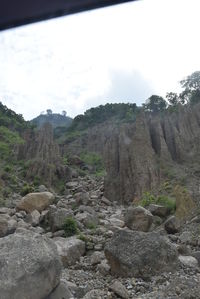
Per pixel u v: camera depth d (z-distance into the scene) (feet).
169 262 41.01
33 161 179.32
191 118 169.07
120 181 136.26
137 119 159.22
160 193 108.58
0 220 69.97
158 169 132.26
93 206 112.47
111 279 40.63
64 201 113.09
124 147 144.97
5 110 358.23
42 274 31.40
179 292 33.50
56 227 70.28
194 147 147.84
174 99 335.26
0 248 32.37
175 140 150.61
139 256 40.42
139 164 134.10
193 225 64.39
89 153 276.00
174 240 58.03
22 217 87.25
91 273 44.55
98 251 52.42
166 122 163.22
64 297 33.17
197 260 45.70
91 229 71.92
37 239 34.14
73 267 47.44
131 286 37.32
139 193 125.80
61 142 324.80
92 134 311.68
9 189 137.69
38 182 163.53
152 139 154.20
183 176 118.42
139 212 67.67
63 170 179.01
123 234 42.88
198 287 34.32
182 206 73.97
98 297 34.01
